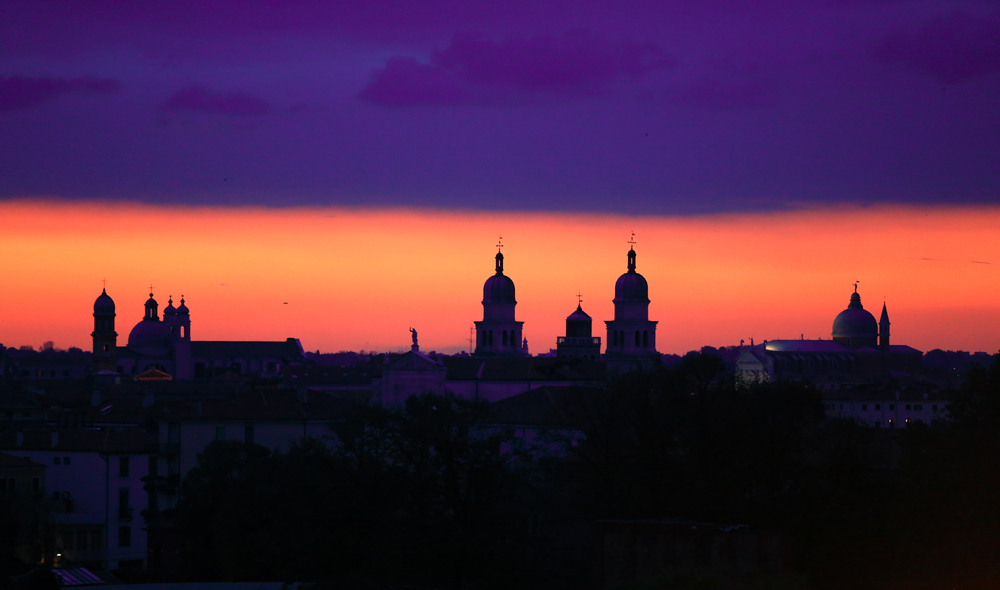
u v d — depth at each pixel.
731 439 164.25
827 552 138.50
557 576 149.12
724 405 166.75
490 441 151.62
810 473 152.12
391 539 145.25
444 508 152.75
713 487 159.62
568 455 178.25
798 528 139.88
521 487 160.00
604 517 157.00
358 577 143.12
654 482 162.38
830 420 196.75
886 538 138.12
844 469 150.75
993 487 143.25
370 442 152.88
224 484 194.88
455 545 143.00
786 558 113.69
